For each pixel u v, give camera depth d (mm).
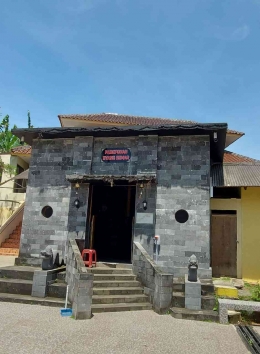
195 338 6121
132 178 9938
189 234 9578
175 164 10172
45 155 11219
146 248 9727
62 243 10328
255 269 11078
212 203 11859
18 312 7113
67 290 7723
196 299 7879
